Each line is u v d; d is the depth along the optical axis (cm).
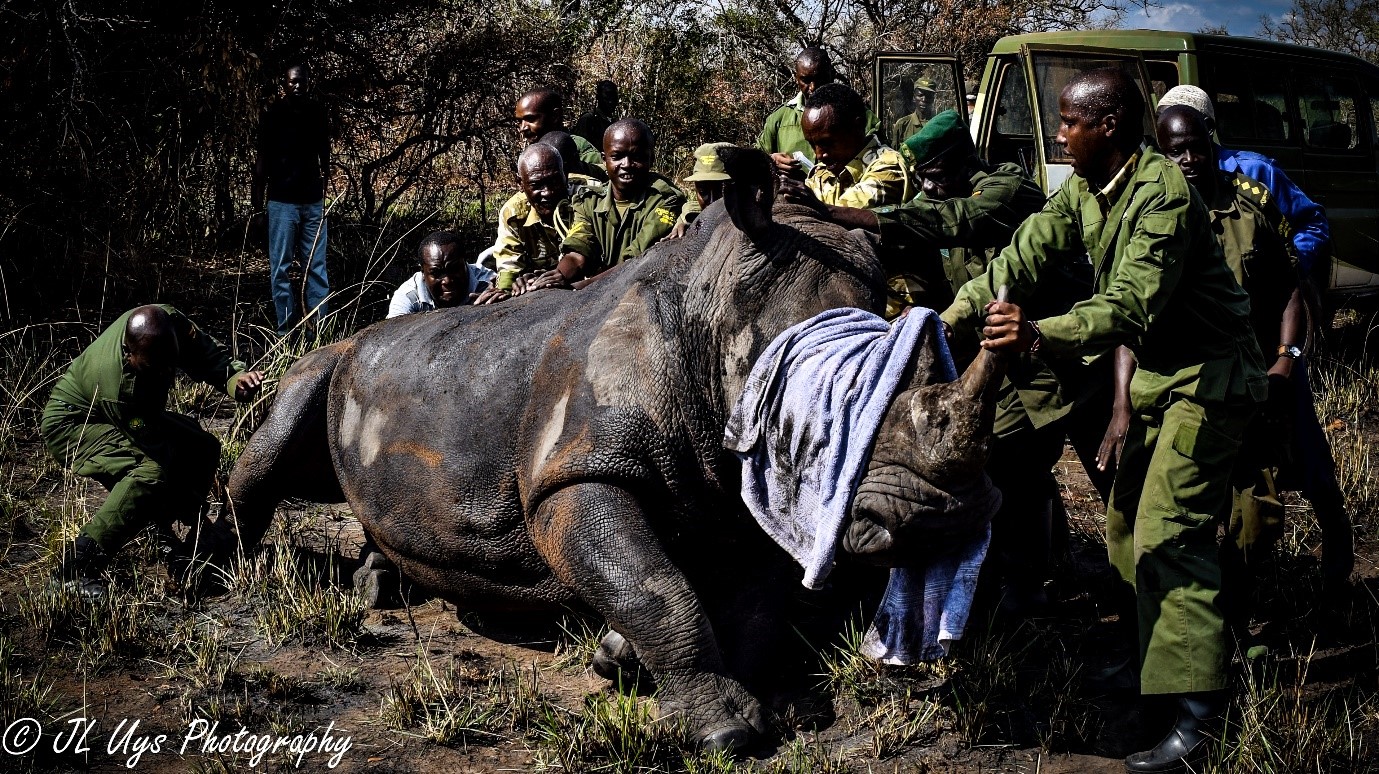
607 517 412
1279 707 404
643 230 595
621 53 1617
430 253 645
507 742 414
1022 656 468
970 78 1672
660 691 406
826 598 511
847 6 1728
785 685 449
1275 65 996
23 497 620
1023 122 1001
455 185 1351
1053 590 528
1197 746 382
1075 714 417
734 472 420
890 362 372
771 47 1689
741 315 412
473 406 470
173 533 550
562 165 641
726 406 414
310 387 542
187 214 1001
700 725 397
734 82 1675
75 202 892
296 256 944
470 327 495
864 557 372
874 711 428
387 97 1191
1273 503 463
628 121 596
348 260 1130
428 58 1197
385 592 529
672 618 401
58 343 810
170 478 536
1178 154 469
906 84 1046
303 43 1112
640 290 439
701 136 1638
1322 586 508
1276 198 552
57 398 546
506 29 1234
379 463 500
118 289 905
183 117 970
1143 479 418
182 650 478
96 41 909
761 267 414
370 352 529
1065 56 950
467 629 509
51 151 882
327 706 440
